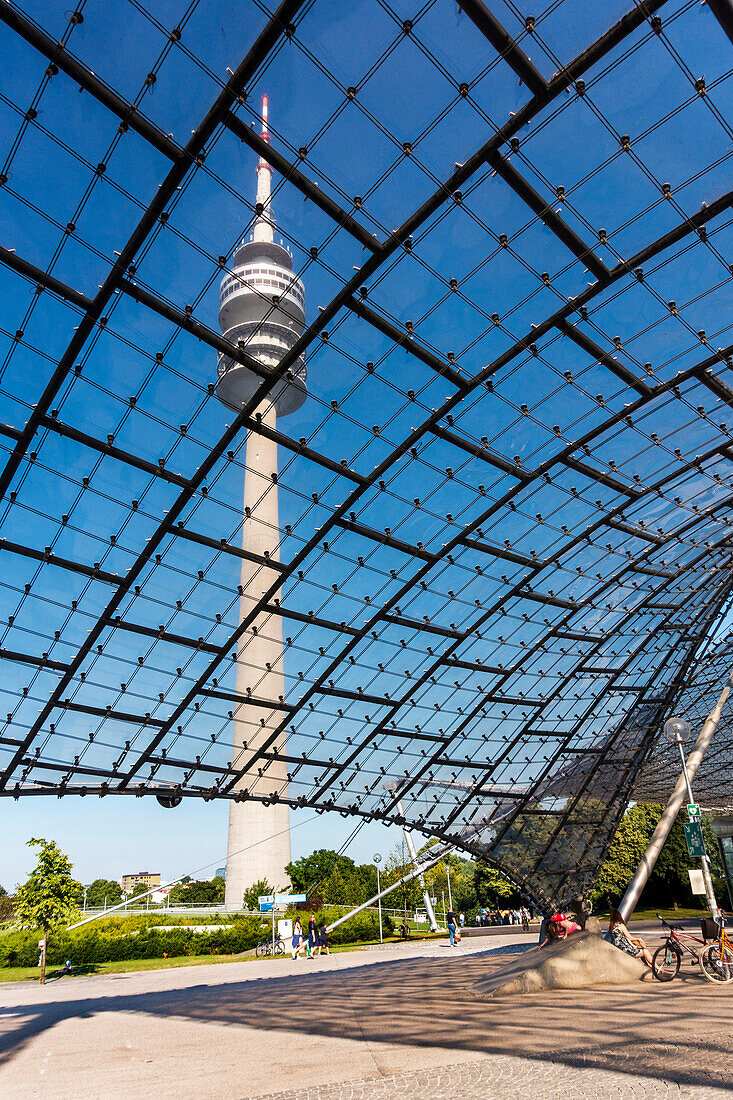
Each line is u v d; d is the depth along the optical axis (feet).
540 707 107.34
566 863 123.34
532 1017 45.16
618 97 46.68
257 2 41.27
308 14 41.91
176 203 47.65
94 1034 55.21
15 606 65.82
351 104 46.14
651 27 43.50
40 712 72.18
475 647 92.53
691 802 67.21
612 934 72.64
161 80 43.62
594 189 51.21
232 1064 37.93
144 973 128.36
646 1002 48.03
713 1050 31.37
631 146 49.26
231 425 60.29
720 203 51.78
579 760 117.91
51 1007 80.28
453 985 68.39
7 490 59.31
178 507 64.18
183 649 74.79
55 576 65.46
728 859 183.42
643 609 103.86
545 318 59.06
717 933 57.52
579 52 44.73
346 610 80.33
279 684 81.92
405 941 168.55
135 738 78.23
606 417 69.21
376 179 49.08
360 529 72.59
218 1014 61.67
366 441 66.13
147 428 59.21
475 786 108.78
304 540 71.56
